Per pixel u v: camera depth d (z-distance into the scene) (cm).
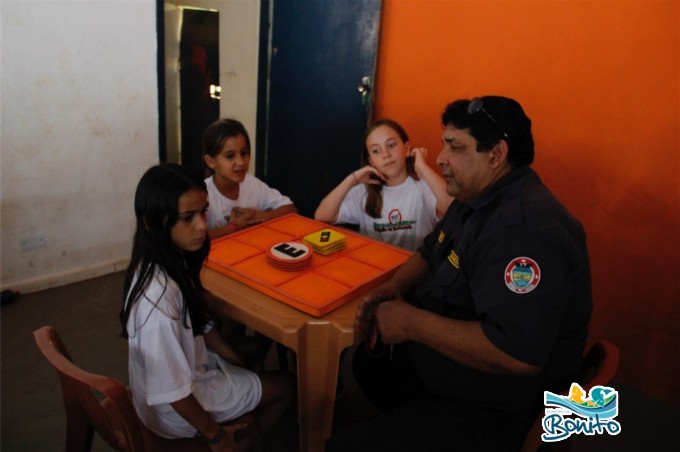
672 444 187
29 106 247
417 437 121
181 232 118
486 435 120
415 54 264
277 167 330
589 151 212
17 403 190
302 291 138
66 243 276
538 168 230
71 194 271
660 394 208
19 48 238
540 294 106
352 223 210
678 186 189
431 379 129
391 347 150
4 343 224
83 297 266
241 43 340
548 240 107
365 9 270
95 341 229
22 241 261
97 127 271
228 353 152
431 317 122
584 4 202
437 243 149
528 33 221
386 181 201
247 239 171
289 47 300
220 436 122
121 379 206
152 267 117
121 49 267
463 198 133
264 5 300
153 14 273
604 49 200
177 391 113
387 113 286
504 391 120
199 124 422
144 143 290
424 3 254
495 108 122
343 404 200
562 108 217
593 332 223
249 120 352
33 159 255
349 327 127
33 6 236
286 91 310
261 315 129
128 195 292
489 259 114
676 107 185
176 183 115
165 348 114
